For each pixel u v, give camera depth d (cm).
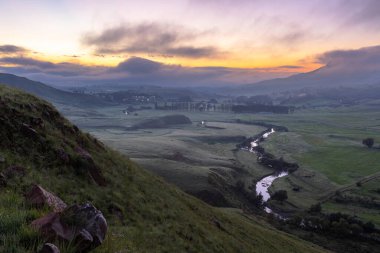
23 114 2792
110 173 3114
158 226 2494
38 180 2088
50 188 2095
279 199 16625
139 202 2792
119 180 3041
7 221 1014
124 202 2577
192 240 2669
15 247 875
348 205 15962
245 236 4450
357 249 10588
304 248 6744
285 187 19262
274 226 11956
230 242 3456
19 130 2550
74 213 1043
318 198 17300
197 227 3119
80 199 2184
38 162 2369
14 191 1766
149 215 2650
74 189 2284
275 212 15138
